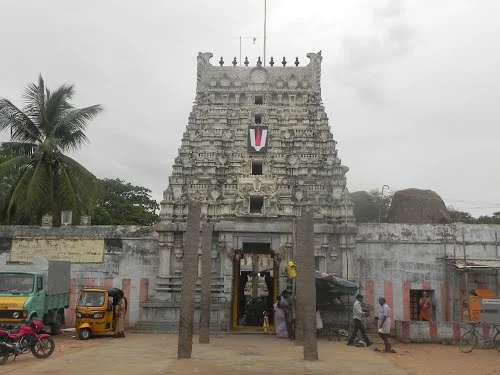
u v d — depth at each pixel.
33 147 38.88
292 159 35.22
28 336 18.61
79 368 16.17
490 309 24.09
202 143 36.09
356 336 26.97
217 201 32.59
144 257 33.72
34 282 24.22
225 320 29.58
